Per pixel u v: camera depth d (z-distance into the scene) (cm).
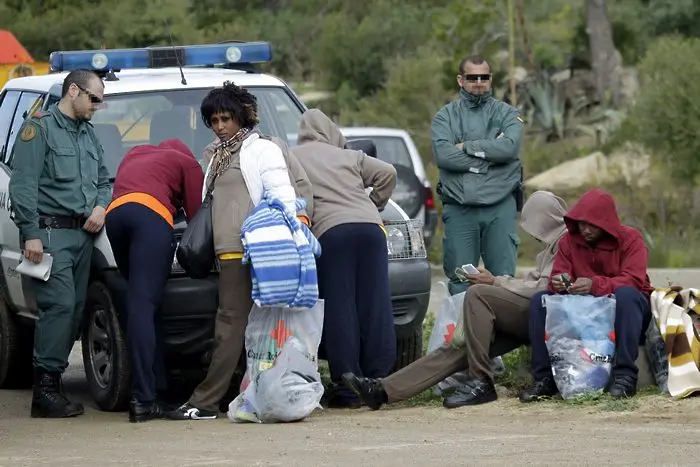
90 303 2842
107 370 2806
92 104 2811
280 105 3231
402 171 5569
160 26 9831
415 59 9700
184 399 3047
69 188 2783
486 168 3297
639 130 7038
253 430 2472
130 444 2358
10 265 3144
